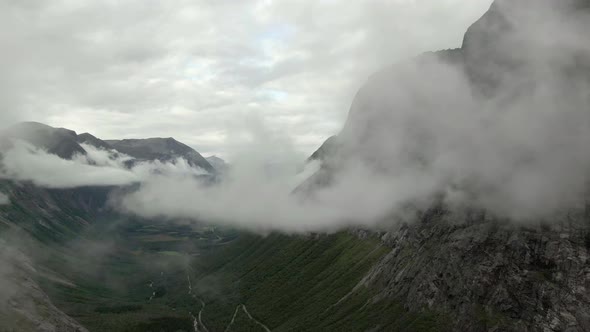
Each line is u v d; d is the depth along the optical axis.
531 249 196.75
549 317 177.75
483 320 195.25
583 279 177.12
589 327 167.12
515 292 192.38
